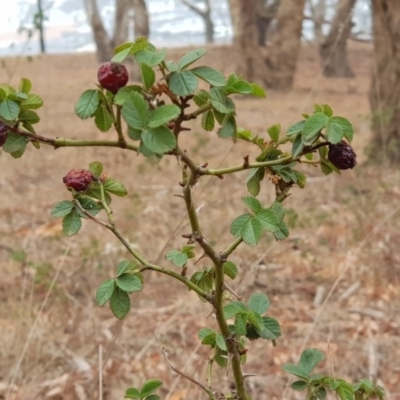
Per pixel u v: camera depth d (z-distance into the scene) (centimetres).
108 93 134
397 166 925
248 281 517
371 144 959
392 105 944
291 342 465
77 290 535
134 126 118
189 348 443
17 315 448
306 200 780
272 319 161
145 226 698
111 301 145
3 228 696
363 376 418
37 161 1007
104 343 449
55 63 2864
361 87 2420
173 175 937
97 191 151
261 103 1823
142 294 529
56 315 478
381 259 589
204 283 163
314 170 952
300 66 2916
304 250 595
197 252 619
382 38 948
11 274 548
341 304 524
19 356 397
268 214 144
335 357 441
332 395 374
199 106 139
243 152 1075
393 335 475
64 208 147
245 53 2291
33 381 386
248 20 2291
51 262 579
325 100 1927
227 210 738
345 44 2691
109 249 605
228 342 155
